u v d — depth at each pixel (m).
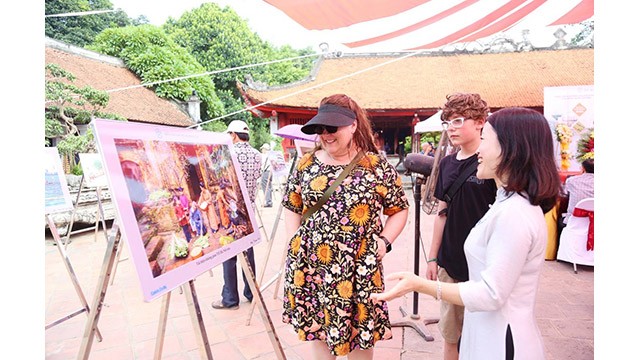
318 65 17.44
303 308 1.63
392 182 1.70
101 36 19.55
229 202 1.86
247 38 31.42
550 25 6.06
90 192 6.43
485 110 1.83
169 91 19.38
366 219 1.59
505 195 1.18
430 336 2.60
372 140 1.72
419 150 15.10
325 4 3.93
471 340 1.23
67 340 2.72
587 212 3.90
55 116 9.21
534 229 1.08
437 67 17.53
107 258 1.40
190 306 1.39
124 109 15.97
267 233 6.31
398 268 4.26
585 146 4.61
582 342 2.56
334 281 1.55
